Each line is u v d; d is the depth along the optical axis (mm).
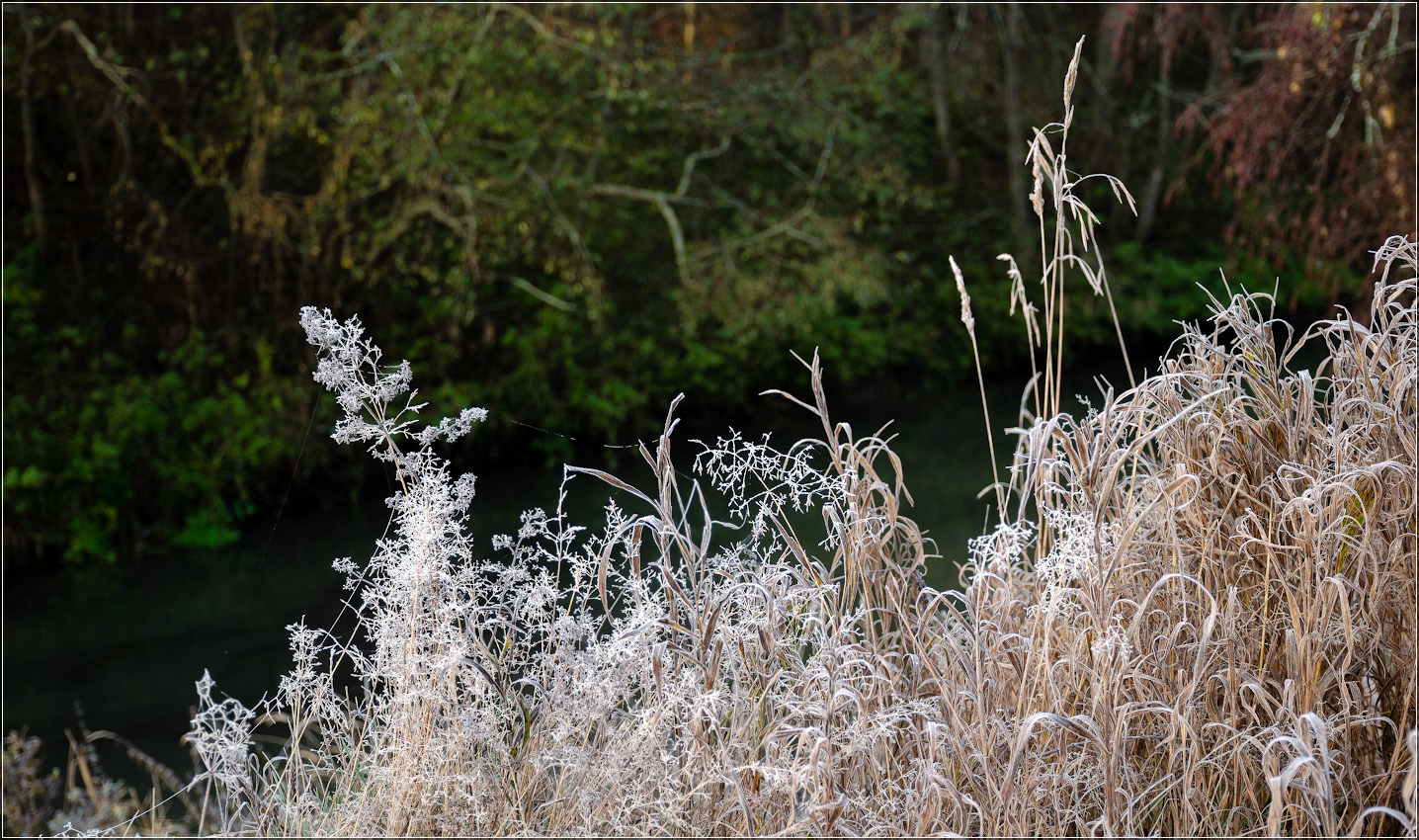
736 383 13148
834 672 1810
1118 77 16922
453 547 1945
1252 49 10555
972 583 2016
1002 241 16406
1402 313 2014
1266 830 1812
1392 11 6324
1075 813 1788
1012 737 1800
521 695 1905
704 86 13266
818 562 2014
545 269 12008
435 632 1854
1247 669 1960
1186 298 15727
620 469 11734
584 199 12641
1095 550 1870
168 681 6531
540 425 11758
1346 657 1811
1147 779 1979
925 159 16516
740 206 13047
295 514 10391
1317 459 2016
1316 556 1845
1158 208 17594
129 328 11219
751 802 1803
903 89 15797
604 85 12039
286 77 11273
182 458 10312
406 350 11781
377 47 11188
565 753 1788
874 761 1837
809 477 2143
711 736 1931
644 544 4746
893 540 2234
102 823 3797
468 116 11422
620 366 12492
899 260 14617
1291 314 14812
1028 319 2107
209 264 11680
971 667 1854
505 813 1812
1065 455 2096
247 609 7875
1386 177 6398
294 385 11070
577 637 1921
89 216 11586
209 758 1822
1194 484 2021
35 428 9930
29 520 9281
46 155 11492
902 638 2033
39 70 10898
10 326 10555
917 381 14984
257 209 11023
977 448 11117
